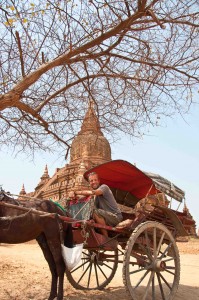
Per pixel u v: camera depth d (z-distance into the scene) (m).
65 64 7.49
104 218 7.70
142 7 6.83
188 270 14.06
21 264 12.27
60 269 7.16
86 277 10.08
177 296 8.66
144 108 7.92
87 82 8.03
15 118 8.30
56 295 7.32
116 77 7.85
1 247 19.42
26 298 7.59
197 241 34.00
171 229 8.61
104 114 8.19
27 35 6.57
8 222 6.70
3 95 6.91
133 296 6.95
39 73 7.08
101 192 7.64
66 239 7.35
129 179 8.74
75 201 8.01
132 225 7.69
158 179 8.44
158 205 8.20
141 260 7.47
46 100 7.93
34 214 6.98
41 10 6.63
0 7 6.43
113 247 7.81
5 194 6.98
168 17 7.13
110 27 7.24
